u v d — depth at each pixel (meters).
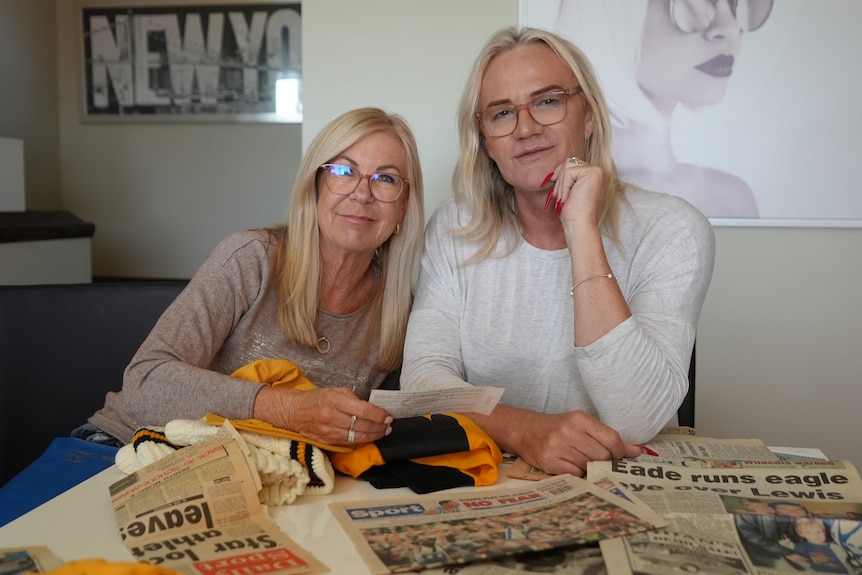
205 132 5.39
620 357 1.21
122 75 5.35
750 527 0.89
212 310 1.53
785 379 2.46
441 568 0.81
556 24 2.36
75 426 1.70
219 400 1.24
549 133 1.44
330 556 0.83
